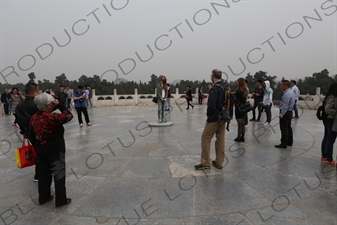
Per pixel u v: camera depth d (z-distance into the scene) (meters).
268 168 4.23
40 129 2.83
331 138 4.27
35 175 3.75
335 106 4.12
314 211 2.83
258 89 9.61
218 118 3.96
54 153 2.92
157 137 6.70
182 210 2.87
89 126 8.75
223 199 3.13
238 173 4.00
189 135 6.95
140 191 3.37
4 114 14.18
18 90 11.04
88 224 2.62
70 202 3.08
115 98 19.97
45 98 2.85
